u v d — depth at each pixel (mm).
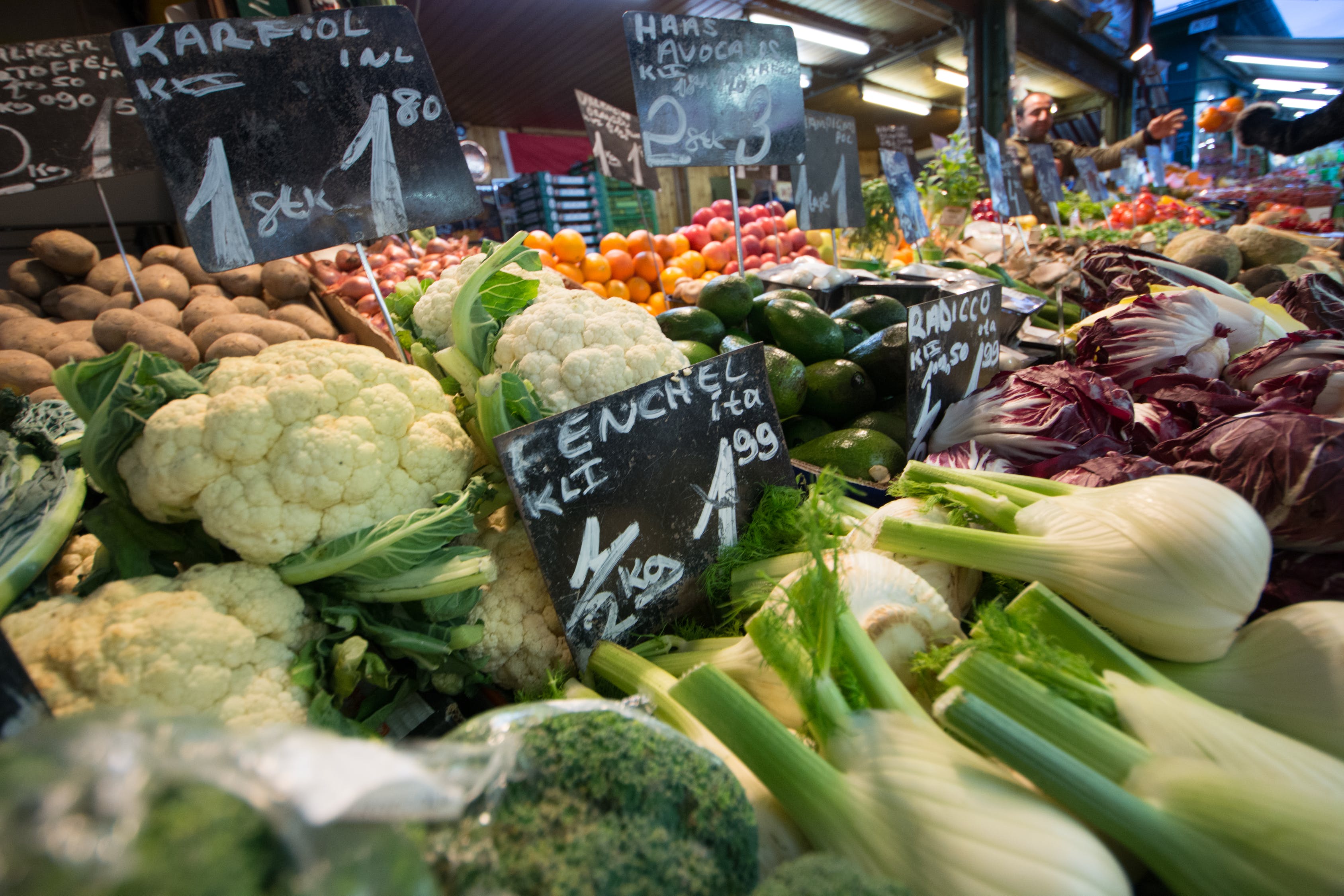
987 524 1479
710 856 729
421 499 1250
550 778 717
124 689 875
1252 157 10414
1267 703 1012
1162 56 14672
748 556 1516
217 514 1063
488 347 1506
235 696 968
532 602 1349
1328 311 2350
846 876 680
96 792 410
